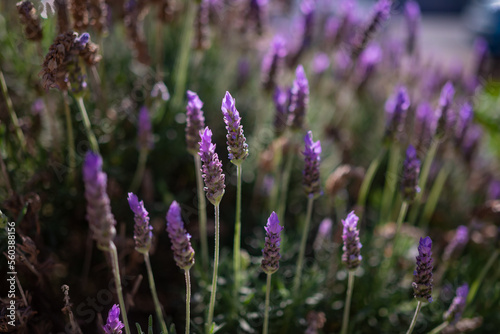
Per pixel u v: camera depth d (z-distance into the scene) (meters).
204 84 0.79
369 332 0.64
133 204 0.48
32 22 0.57
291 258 0.67
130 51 0.75
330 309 0.64
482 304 0.66
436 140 0.63
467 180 0.84
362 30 0.66
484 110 1.06
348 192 0.80
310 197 0.54
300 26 0.73
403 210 0.59
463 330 0.61
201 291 0.61
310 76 0.89
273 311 0.59
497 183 0.75
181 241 0.47
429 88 0.84
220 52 0.89
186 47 0.70
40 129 0.64
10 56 0.68
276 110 0.61
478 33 1.92
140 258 0.62
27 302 0.55
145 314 0.63
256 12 0.73
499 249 0.61
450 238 0.71
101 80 0.66
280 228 0.49
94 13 0.60
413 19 0.80
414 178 0.57
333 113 0.89
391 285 0.66
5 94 0.60
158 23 0.69
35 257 0.54
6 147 0.61
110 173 0.65
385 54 0.94
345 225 0.52
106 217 0.44
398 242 0.69
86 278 0.62
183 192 0.70
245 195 0.76
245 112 0.83
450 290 0.66
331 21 0.81
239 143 0.50
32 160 0.63
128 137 0.71
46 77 0.53
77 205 0.65
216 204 0.50
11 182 0.60
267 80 0.65
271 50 0.65
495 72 1.24
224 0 0.78
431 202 0.77
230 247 0.70
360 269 0.65
